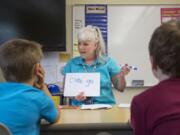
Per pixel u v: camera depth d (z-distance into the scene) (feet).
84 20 11.12
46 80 10.82
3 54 4.66
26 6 10.43
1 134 3.86
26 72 4.68
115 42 11.16
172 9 11.23
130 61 11.16
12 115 4.27
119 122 4.81
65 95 6.91
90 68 7.85
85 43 7.80
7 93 4.48
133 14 11.21
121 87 7.84
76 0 11.16
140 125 3.14
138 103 3.19
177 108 2.92
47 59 10.91
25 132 4.36
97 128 4.80
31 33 10.44
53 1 10.48
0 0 10.37
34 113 4.45
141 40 11.19
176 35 3.07
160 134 2.89
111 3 11.20
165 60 3.10
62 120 5.08
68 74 7.12
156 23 11.19
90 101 7.23
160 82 3.24
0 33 10.35
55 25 10.50
